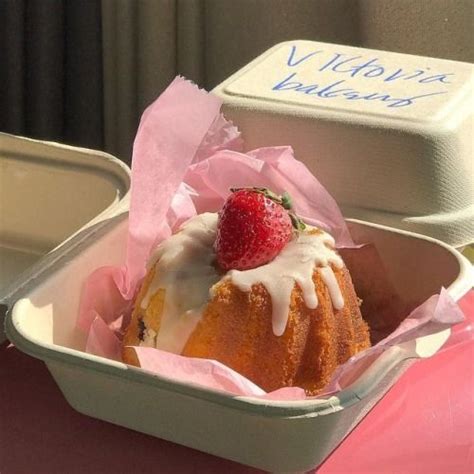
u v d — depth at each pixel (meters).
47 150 0.54
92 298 0.42
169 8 0.78
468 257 0.52
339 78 0.52
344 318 0.40
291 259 0.40
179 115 0.43
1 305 0.40
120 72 0.81
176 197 0.45
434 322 0.36
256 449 0.35
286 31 0.79
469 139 0.48
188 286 0.39
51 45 0.79
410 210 0.46
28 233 0.55
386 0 0.72
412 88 0.50
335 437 0.35
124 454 0.38
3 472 0.37
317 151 0.47
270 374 0.39
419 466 0.38
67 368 0.36
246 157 0.45
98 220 0.44
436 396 0.41
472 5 0.70
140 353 0.36
